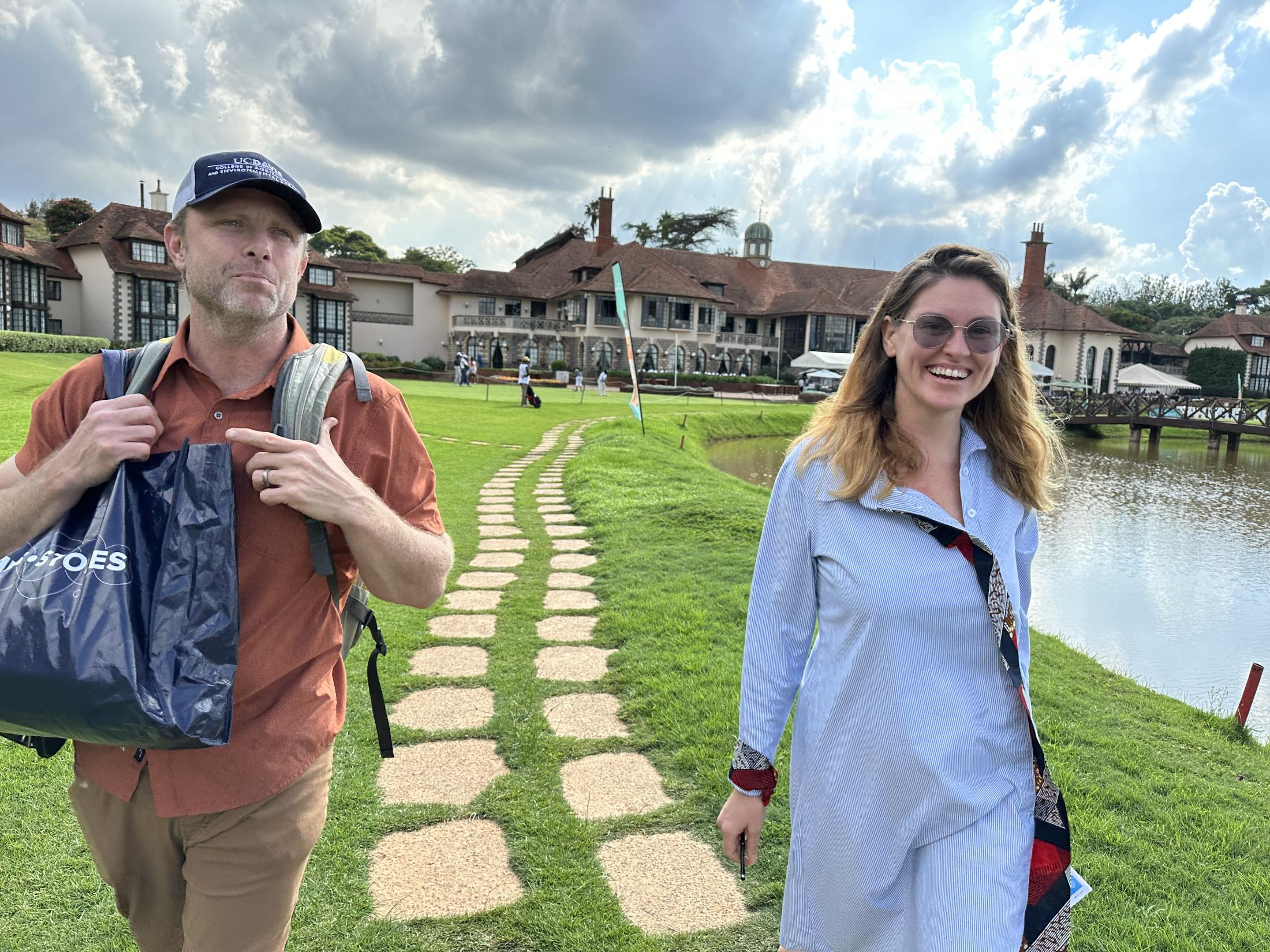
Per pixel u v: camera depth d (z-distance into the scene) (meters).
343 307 53.50
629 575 6.59
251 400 1.71
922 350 1.70
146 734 1.39
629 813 3.13
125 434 1.53
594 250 59.03
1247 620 9.12
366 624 1.99
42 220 69.69
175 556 1.50
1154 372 59.09
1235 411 34.44
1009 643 1.62
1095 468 26.02
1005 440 1.85
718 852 2.91
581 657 4.84
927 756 1.59
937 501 1.76
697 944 2.44
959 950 1.53
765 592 1.86
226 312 1.66
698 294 55.09
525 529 8.82
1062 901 1.59
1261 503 19.31
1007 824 1.61
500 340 55.34
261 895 1.67
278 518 1.65
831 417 1.83
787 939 1.78
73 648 1.36
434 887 2.68
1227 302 96.31
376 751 3.59
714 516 8.62
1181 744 4.32
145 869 1.75
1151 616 9.27
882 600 1.63
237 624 1.52
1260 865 2.98
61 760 3.39
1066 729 4.20
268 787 1.63
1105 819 3.24
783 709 1.84
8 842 2.81
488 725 3.89
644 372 49.66
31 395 16.77
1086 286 91.06
